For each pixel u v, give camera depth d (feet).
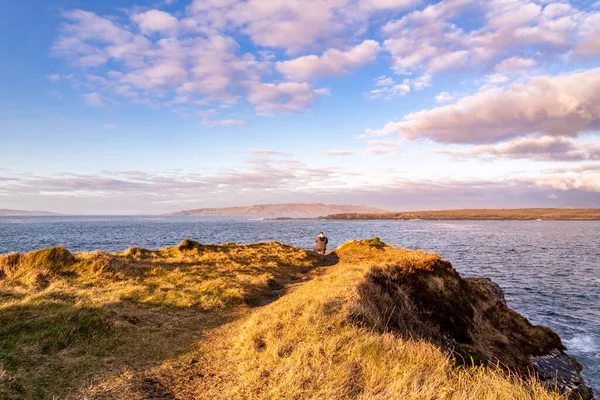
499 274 118.52
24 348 22.35
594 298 85.61
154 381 20.33
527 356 43.21
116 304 36.88
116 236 259.39
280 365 21.26
